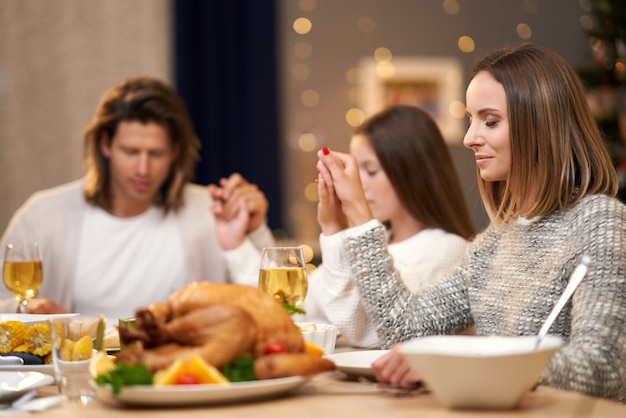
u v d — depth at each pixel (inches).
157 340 47.4
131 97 116.6
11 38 183.8
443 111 211.8
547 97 64.7
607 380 52.3
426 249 94.1
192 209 126.6
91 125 119.4
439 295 71.1
